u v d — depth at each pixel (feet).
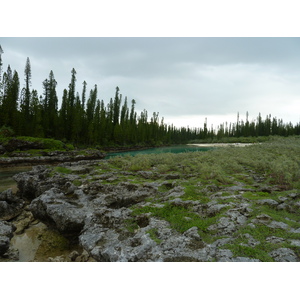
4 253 26.58
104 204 36.14
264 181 47.67
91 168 67.82
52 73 215.10
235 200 32.09
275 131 350.84
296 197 33.14
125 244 22.86
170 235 23.45
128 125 283.79
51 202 35.53
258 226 23.73
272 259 17.78
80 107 216.54
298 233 21.71
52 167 73.97
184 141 431.02
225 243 20.86
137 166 69.67
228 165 65.87
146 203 34.94
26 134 162.40
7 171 93.15
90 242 24.50
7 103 157.58
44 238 31.73
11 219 38.86
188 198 34.37
